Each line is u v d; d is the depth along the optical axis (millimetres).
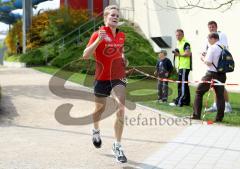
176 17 20875
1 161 6352
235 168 6078
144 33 24312
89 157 6613
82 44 26141
